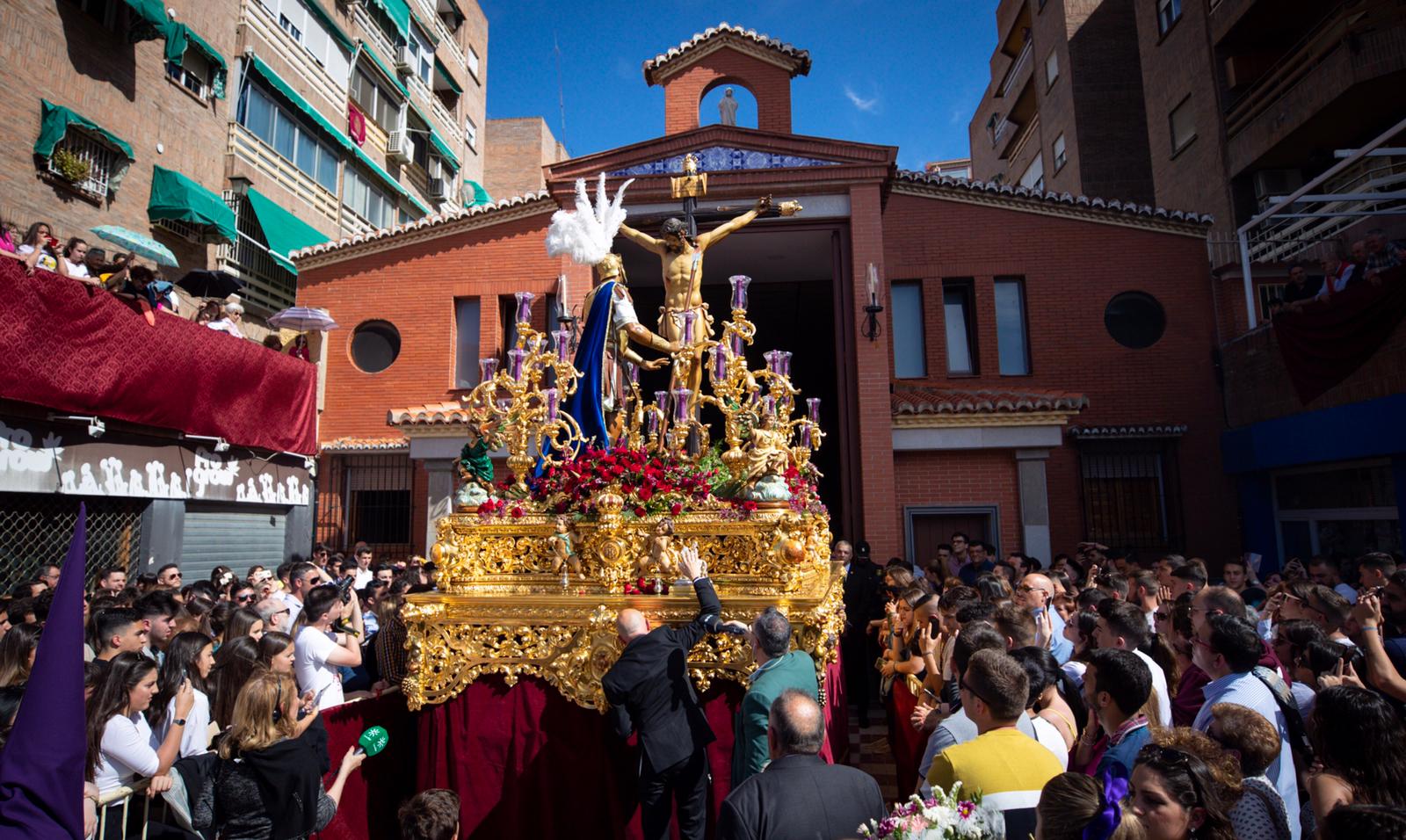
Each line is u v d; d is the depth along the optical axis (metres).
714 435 13.79
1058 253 15.18
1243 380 13.96
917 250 15.33
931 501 12.68
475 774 5.24
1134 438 14.48
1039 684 3.91
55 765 2.76
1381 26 13.65
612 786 5.09
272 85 20.03
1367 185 12.06
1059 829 2.53
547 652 5.21
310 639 5.52
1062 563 9.95
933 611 5.76
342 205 23.17
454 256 15.95
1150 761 2.67
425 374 15.69
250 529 12.73
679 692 4.62
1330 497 12.26
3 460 8.60
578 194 6.66
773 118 14.64
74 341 9.17
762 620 4.40
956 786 2.85
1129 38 23.67
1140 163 22.97
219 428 11.55
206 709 4.79
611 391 6.88
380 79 25.66
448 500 13.45
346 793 5.09
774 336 19.41
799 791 3.11
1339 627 5.61
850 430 12.63
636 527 5.45
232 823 3.88
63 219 14.72
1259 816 3.18
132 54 16.30
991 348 14.98
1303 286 12.40
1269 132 15.70
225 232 17.42
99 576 8.51
